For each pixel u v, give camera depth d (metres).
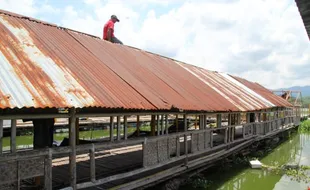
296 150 20.27
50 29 9.29
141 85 9.00
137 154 10.86
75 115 6.36
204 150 11.23
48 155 5.78
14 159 5.29
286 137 25.67
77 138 9.78
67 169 8.53
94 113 6.98
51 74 6.74
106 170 8.55
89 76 7.62
